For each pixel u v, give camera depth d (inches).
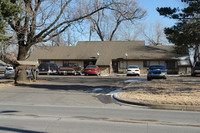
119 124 285.3
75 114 344.5
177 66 1482.5
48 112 358.0
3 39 644.1
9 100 479.5
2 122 289.1
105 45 1726.1
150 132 251.3
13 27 737.6
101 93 582.6
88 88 678.5
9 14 634.2
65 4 798.5
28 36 799.7
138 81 868.6
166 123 295.1
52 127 265.6
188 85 712.4
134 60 1544.0
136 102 437.4
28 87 692.1
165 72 895.7
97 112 363.6
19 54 821.9
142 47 1664.6
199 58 1721.2
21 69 786.8
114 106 426.0
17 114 340.5
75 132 246.2
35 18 761.0
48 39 815.1
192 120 314.3
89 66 1328.7
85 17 819.4
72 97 519.8
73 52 1668.3
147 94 532.7
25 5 734.5
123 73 1563.7
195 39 621.3
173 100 443.8
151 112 371.2
